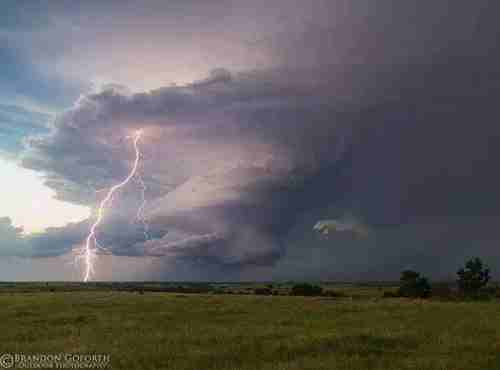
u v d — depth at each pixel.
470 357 14.94
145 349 16.62
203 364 14.26
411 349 16.89
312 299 47.16
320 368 13.52
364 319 26.61
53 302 39.22
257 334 20.08
